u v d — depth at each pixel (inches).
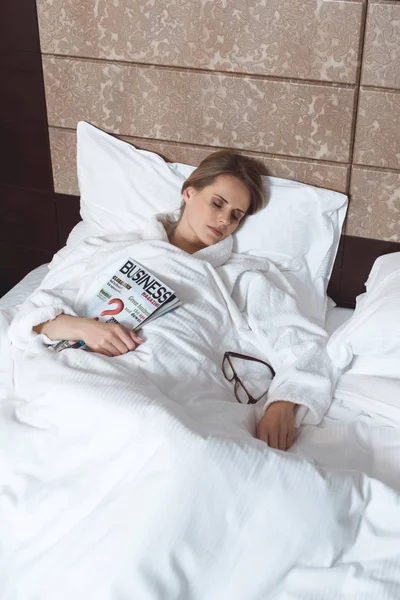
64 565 51.4
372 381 67.9
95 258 75.7
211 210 76.6
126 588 49.0
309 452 63.1
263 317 73.8
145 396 58.2
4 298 83.4
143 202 83.9
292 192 79.7
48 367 63.8
